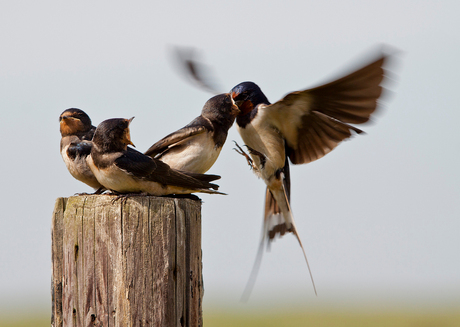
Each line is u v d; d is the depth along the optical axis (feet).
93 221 27.81
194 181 33.06
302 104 38.06
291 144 42.83
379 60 30.40
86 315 27.45
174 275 27.84
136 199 27.81
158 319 27.02
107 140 31.99
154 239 27.48
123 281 27.14
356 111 36.01
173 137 38.50
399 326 190.60
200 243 30.50
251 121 41.60
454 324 198.29
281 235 45.57
